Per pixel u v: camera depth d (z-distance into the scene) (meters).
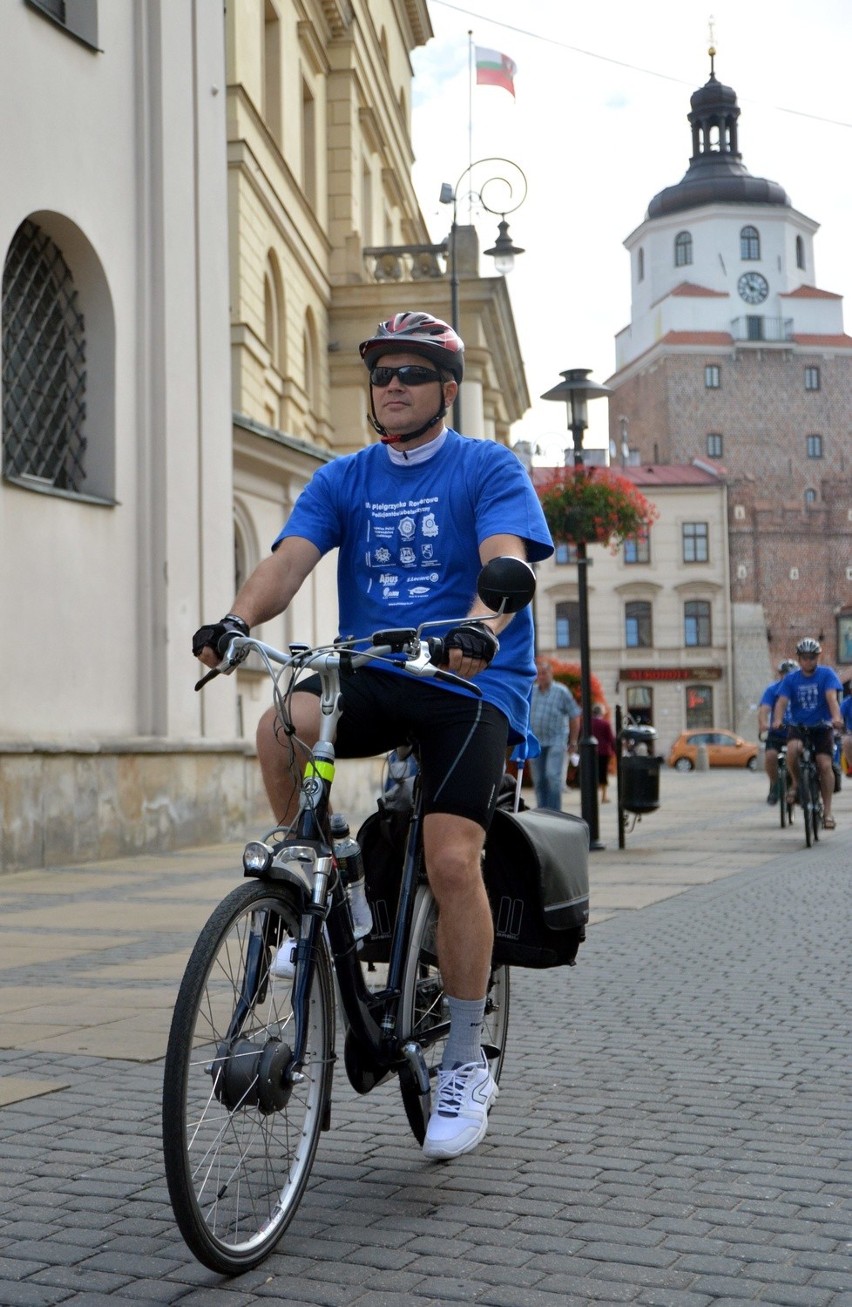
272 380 21.72
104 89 12.91
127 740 12.50
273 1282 2.93
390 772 3.70
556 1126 4.06
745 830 16.75
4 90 11.52
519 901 3.68
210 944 2.91
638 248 91.31
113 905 9.02
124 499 13.09
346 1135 3.99
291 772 3.44
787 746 14.49
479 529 3.53
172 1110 2.80
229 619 3.36
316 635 20.55
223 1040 2.97
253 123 20.16
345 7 26.30
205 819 13.69
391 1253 3.08
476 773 3.42
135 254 13.37
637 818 17.59
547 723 13.89
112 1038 5.13
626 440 89.69
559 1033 5.30
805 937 7.67
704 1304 2.81
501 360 31.11
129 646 13.17
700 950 7.27
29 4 11.81
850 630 76.75
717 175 87.75
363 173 29.95
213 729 14.28
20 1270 3.00
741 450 82.69
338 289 26.55
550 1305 2.81
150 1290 2.89
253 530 18.42
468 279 26.23
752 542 73.69
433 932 3.62
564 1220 3.28
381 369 3.62
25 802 11.10
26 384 12.16
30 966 6.71
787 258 86.56
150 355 13.43
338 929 3.33
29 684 11.73
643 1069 4.73
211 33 14.49
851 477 81.12
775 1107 4.25
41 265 12.49
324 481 3.73
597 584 72.12
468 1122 3.58
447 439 3.67
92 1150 3.83
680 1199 3.42
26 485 11.67
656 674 72.12
